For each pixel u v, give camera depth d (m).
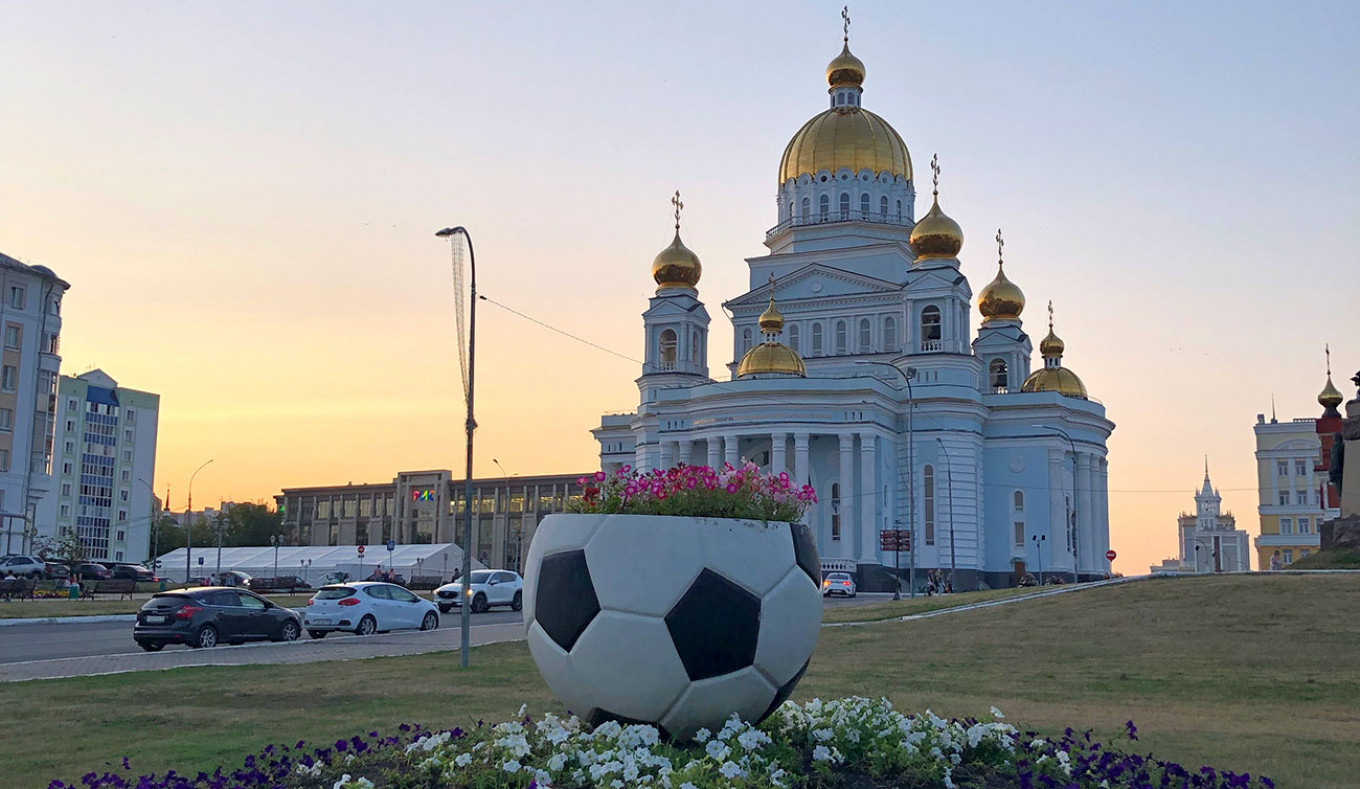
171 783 10.31
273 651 30.50
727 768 9.52
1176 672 24.22
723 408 77.56
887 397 78.75
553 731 10.95
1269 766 13.20
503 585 55.34
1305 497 116.88
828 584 71.44
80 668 24.98
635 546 10.94
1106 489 91.94
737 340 89.75
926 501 80.00
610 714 11.17
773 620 11.11
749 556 11.07
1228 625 29.78
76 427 113.06
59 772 12.62
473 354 29.16
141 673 23.45
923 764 10.47
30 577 65.50
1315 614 30.11
